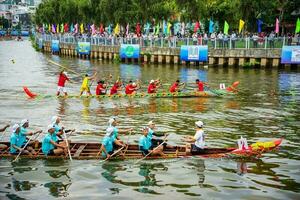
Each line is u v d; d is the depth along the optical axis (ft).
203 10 167.43
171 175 44.42
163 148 51.57
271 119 70.18
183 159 49.16
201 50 151.43
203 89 99.25
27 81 122.93
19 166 46.88
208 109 79.10
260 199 38.42
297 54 134.51
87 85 93.50
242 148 50.42
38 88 108.27
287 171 45.50
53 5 294.46
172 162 48.26
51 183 42.27
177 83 94.58
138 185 41.78
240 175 44.37
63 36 237.86
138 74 138.21
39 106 82.58
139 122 68.74
